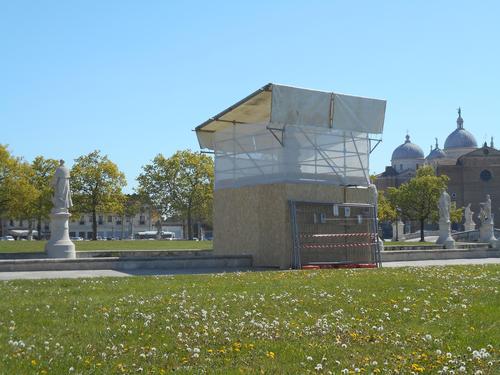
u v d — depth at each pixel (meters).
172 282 20.53
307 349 9.87
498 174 155.62
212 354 9.53
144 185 102.06
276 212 31.12
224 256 30.73
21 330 11.46
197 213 102.56
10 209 79.06
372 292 17.42
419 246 50.81
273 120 30.12
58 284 19.77
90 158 89.62
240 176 33.84
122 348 9.98
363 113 33.38
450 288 18.30
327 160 32.50
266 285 19.38
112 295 16.69
